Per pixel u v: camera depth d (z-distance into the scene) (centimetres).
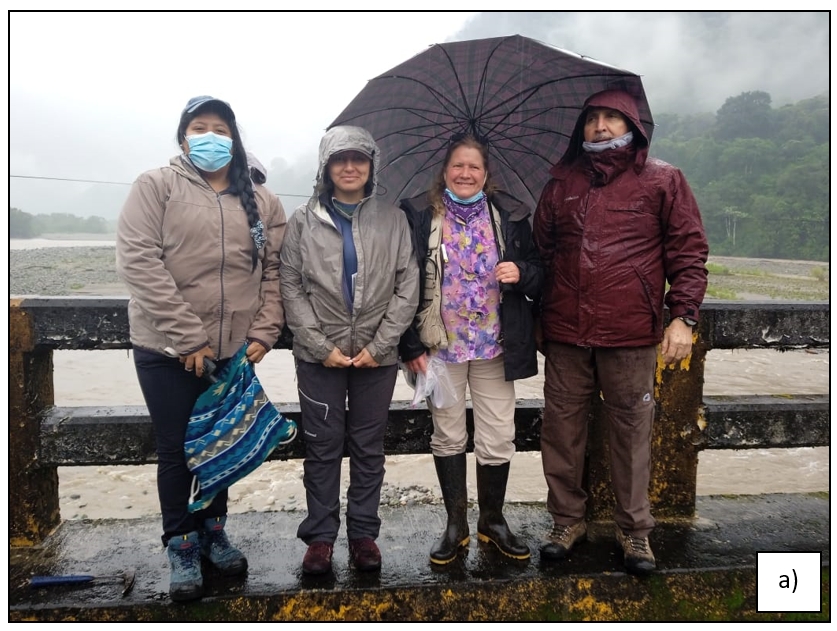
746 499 318
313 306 230
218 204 218
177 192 213
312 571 233
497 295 244
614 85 239
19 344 250
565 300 242
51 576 237
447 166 240
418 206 247
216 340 220
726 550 262
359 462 239
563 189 245
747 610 246
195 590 219
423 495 412
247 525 284
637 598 241
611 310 232
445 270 241
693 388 285
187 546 224
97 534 275
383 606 228
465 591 232
